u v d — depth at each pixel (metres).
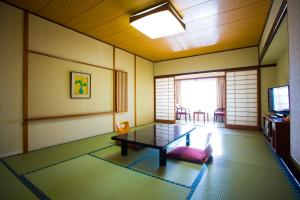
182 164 2.32
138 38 4.12
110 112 4.42
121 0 2.58
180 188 1.72
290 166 2.26
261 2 2.61
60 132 3.32
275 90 3.38
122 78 4.82
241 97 4.82
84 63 3.76
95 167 2.24
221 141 3.52
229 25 3.41
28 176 1.99
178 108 7.80
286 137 2.59
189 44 4.55
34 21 2.93
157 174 2.04
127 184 1.81
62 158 2.56
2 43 2.56
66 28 3.44
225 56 5.06
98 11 2.89
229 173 2.05
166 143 2.31
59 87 3.28
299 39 1.05
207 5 2.69
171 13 2.70
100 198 1.57
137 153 2.79
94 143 3.38
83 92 3.73
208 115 7.59
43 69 3.04
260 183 1.82
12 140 2.67
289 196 1.58
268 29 2.99
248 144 3.29
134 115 5.42
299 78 1.07
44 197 1.58
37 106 2.95
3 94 2.57
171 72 6.09
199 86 8.18
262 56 3.98
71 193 1.65
